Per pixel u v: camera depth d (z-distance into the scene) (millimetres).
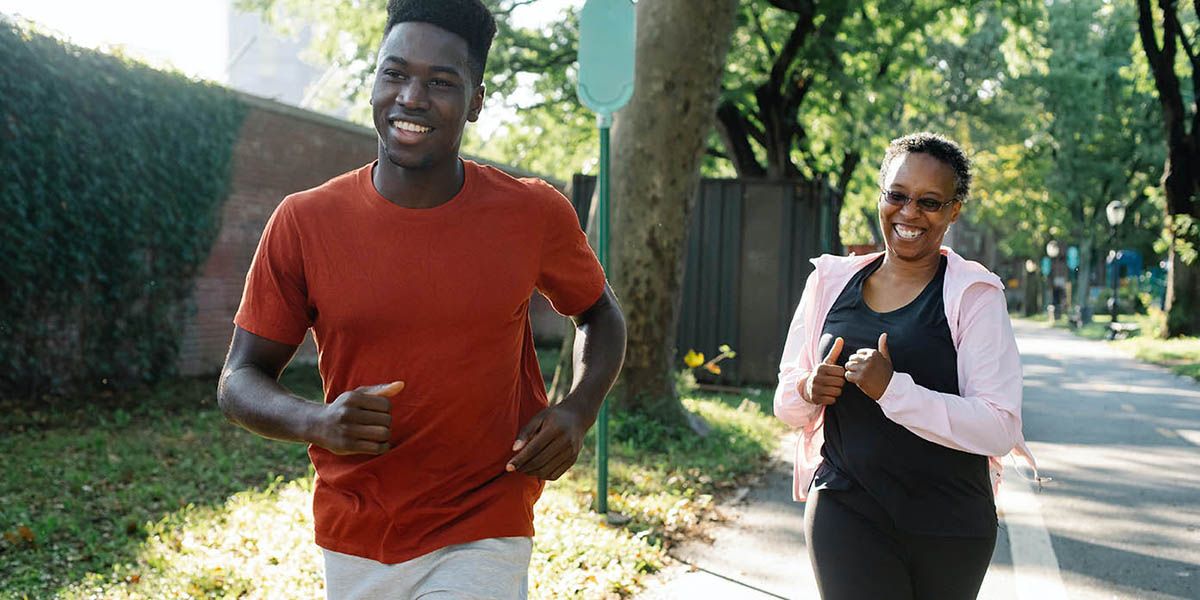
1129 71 29797
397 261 2197
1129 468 8578
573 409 2342
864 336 2832
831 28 19234
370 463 2240
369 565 2285
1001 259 86938
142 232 10625
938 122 30859
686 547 5711
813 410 2980
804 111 22281
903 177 2809
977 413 2578
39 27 9359
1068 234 53938
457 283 2207
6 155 9039
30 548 5156
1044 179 43812
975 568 2709
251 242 12352
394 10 2248
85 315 10133
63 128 9602
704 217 14133
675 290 9195
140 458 7320
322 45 20031
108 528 5598
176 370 11352
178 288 11281
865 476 2723
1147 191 30078
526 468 2238
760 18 20391
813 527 2812
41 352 9688
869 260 2980
